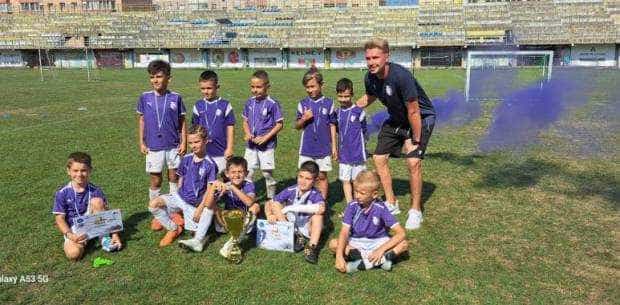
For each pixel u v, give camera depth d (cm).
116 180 683
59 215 442
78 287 385
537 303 359
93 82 2583
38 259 434
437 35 4244
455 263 425
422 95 520
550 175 715
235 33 4619
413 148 510
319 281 393
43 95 1891
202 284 389
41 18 5044
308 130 566
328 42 4353
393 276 401
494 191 636
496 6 4547
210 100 560
